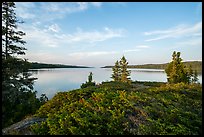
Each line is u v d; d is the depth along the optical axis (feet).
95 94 52.13
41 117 44.45
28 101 61.26
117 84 88.12
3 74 63.52
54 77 265.34
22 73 69.62
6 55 69.00
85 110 42.24
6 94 61.16
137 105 43.57
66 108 44.75
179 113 40.52
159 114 39.96
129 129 35.22
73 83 193.67
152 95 52.95
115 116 38.09
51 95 119.03
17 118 53.06
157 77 303.27
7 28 70.03
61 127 35.09
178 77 135.74
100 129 35.04
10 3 70.08
